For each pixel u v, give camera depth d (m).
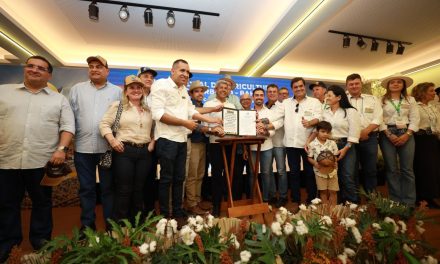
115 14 3.95
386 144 2.77
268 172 2.97
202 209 2.85
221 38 4.86
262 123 2.70
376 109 2.65
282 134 3.07
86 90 2.12
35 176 1.80
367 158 2.68
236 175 2.75
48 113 1.83
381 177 4.15
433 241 1.91
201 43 5.09
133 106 2.05
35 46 4.41
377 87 6.17
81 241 1.19
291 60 6.06
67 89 5.35
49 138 1.84
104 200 2.06
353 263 1.29
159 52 5.52
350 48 5.33
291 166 2.88
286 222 1.37
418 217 1.62
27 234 2.29
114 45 5.09
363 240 1.33
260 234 1.26
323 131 2.51
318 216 1.50
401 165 2.73
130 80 2.02
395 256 1.32
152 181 2.49
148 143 2.06
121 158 1.93
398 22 4.17
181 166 2.17
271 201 3.18
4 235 1.75
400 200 2.70
